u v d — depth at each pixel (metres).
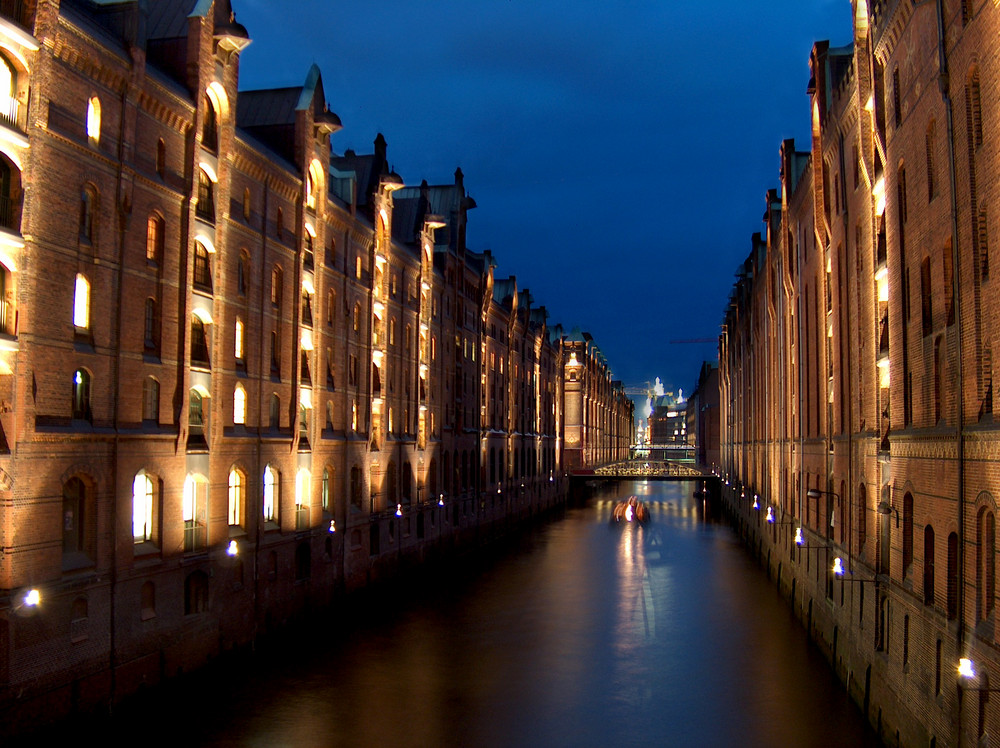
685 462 156.38
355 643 35.03
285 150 36.53
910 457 22.22
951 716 18.47
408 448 51.25
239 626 31.47
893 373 24.14
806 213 40.78
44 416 22.14
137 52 25.31
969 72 17.62
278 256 34.81
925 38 20.67
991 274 16.70
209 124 30.05
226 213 30.56
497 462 75.06
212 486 29.78
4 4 21.06
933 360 20.50
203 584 29.22
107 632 24.25
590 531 79.75
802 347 41.69
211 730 24.75
